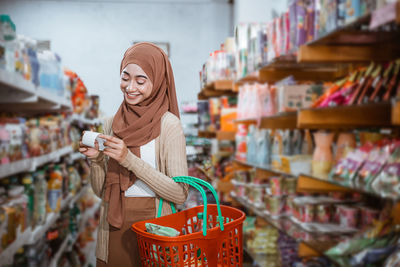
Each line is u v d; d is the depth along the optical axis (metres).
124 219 1.44
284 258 2.40
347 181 1.87
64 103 2.94
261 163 3.21
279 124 3.04
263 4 2.72
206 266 1.21
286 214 2.67
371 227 1.74
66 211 3.27
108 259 1.47
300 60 2.05
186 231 1.46
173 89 1.56
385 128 1.87
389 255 1.57
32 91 2.02
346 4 1.72
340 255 1.74
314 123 2.05
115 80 1.85
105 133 1.62
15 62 1.81
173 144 1.44
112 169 1.45
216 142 4.27
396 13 1.40
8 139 1.73
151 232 1.27
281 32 2.48
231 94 4.17
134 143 1.43
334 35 1.84
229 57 3.59
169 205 1.50
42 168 2.59
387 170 1.67
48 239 2.67
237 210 1.39
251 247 2.95
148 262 1.26
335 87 2.15
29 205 2.13
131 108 1.48
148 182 1.36
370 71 1.90
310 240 1.95
